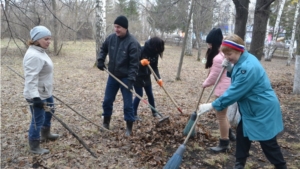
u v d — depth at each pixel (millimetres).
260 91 2938
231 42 2945
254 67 2908
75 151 4020
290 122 5547
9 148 4102
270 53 22156
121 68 4574
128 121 4641
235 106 5164
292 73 14953
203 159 3869
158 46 5332
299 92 8289
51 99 4199
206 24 21969
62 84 9359
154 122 5379
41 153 3904
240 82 2910
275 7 17781
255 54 5508
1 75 10367
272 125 2945
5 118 5512
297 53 9180
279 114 3020
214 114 5965
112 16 27281
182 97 8031
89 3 18484
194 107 6898
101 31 13031
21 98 7238
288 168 3607
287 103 7117
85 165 3650
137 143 4254
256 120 2975
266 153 3051
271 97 2959
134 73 4473
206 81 4059
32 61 3551
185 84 10352
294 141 4586
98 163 3705
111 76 4695
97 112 6133
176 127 4719
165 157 3885
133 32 32250
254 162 3799
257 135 2975
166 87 9547
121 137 4520
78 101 7160
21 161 3668
